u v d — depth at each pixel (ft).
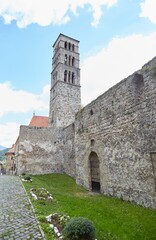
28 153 71.56
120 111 33.12
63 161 74.38
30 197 28.68
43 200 27.12
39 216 19.25
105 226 18.48
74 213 21.86
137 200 27.04
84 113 48.65
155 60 26.02
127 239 15.78
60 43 120.06
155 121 25.02
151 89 26.22
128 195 29.12
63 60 116.47
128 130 30.50
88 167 43.93
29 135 73.67
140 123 27.86
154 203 24.07
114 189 32.94
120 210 24.25
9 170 127.54
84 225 14.17
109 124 36.35
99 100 41.14
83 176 46.44
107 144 36.37
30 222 17.88
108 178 35.06
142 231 17.42
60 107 102.47
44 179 58.70
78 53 124.98
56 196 31.19
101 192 37.22
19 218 19.02
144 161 26.43
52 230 15.85
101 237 15.75
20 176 62.54
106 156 36.37
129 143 29.96
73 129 66.13
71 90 109.29
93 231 14.12
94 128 42.42
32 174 69.10
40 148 73.77
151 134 25.50
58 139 77.56
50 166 73.20
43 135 75.72
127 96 31.55
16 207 23.04
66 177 62.23
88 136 45.14
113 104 35.53
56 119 100.99
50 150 75.10
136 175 27.81
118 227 18.43
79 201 29.04
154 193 24.26
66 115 102.37
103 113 38.99
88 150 44.57
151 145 25.35
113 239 15.61
